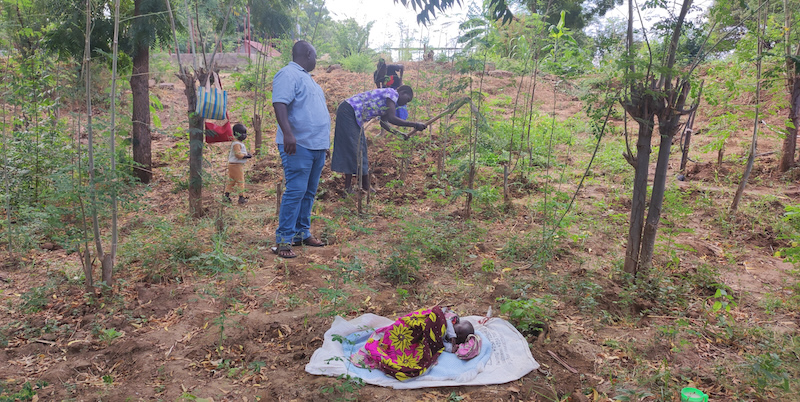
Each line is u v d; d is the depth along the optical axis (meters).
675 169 8.66
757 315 4.09
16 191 6.23
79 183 4.28
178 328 3.85
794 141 7.81
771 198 6.76
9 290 4.52
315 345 3.66
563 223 5.66
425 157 9.13
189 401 2.96
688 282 4.58
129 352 3.52
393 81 9.79
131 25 6.67
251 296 4.42
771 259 5.27
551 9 6.89
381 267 5.00
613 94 4.61
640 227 4.64
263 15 7.89
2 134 6.43
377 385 3.18
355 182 7.89
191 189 6.22
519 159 8.42
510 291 4.41
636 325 3.92
